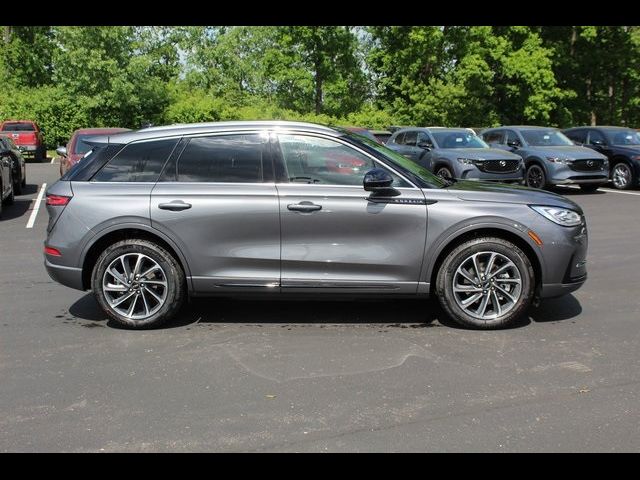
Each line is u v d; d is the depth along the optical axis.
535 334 5.26
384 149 5.74
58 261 5.46
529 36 34.53
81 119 33.00
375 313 5.86
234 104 42.66
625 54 36.19
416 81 36.94
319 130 5.45
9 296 6.59
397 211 5.24
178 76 52.22
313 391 4.14
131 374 4.46
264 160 5.41
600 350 4.87
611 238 9.77
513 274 5.31
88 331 5.43
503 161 14.75
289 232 5.29
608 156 17.38
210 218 5.30
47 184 18.31
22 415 3.83
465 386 4.20
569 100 37.88
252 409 3.89
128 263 5.44
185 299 5.54
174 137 5.55
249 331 5.39
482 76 34.00
